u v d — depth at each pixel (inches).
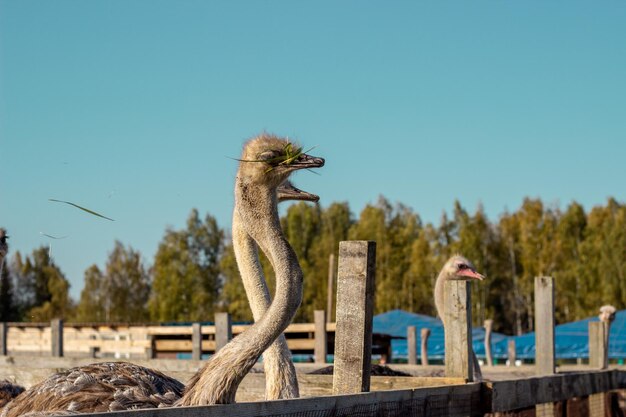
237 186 222.8
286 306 206.2
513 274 2723.9
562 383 348.2
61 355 669.9
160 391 261.7
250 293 265.6
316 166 219.8
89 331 874.8
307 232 2728.8
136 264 3056.1
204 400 201.8
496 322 2738.7
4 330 725.3
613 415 406.9
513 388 298.0
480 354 1106.7
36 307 2871.6
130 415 152.9
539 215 2812.5
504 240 2773.1
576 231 2746.1
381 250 2691.9
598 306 2593.5
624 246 2564.0
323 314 621.9
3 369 397.4
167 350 814.5
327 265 2504.9
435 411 247.6
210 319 2669.8
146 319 3002.0
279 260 211.2
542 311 415.5
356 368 221.9
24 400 261.1
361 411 208.7
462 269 455.8
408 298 2640.3
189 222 2758.4
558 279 2657.5
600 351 510.9
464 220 2709.2
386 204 3129.9
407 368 496.7
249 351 203.3
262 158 219.8
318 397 194.5
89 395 248.1
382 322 1295.5
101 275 3029.0
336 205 2797.7
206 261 2763.3
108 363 281.0
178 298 2696.9
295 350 725.9
